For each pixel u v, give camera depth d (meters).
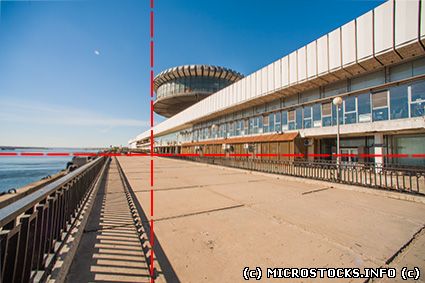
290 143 16.91
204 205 5.76
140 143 94.75
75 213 4.27
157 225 4.20
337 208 5.47
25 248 1.87
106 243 3.33
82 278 2.40
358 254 3.06
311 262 2.84
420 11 9.98
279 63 17.75
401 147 12.98
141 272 2.56
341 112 14.66
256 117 22.73
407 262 2.86
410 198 6.22
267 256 3.00
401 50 10.72
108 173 14.09
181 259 2.90
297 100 18.05
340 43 13.22
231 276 2.52
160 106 62.88
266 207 5.57
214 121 31.09
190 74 53.50
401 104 11.60
